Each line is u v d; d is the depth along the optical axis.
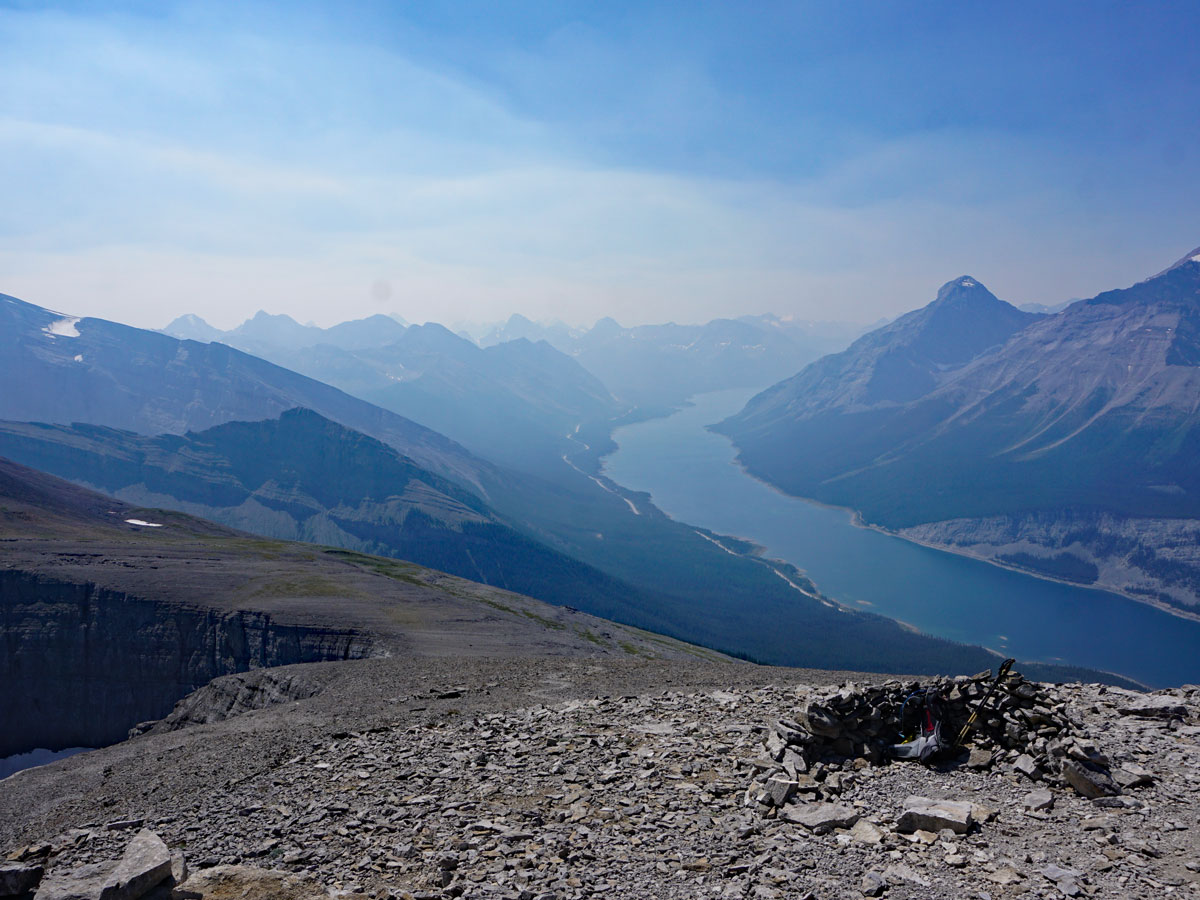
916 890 12.60
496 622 123.00
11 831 26.88
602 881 13.51
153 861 13.01
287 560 187.25
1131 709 20.22
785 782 16.75
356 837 17.00
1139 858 13.23
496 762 21.91
